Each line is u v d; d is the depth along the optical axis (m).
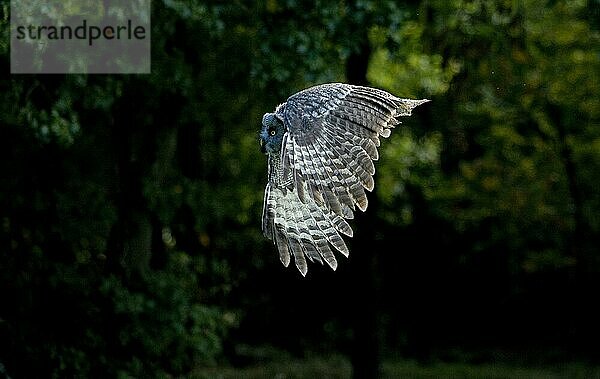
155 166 16.47
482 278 29.09
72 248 16.23
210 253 20.67
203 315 16.02
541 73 20.41
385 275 29.58
